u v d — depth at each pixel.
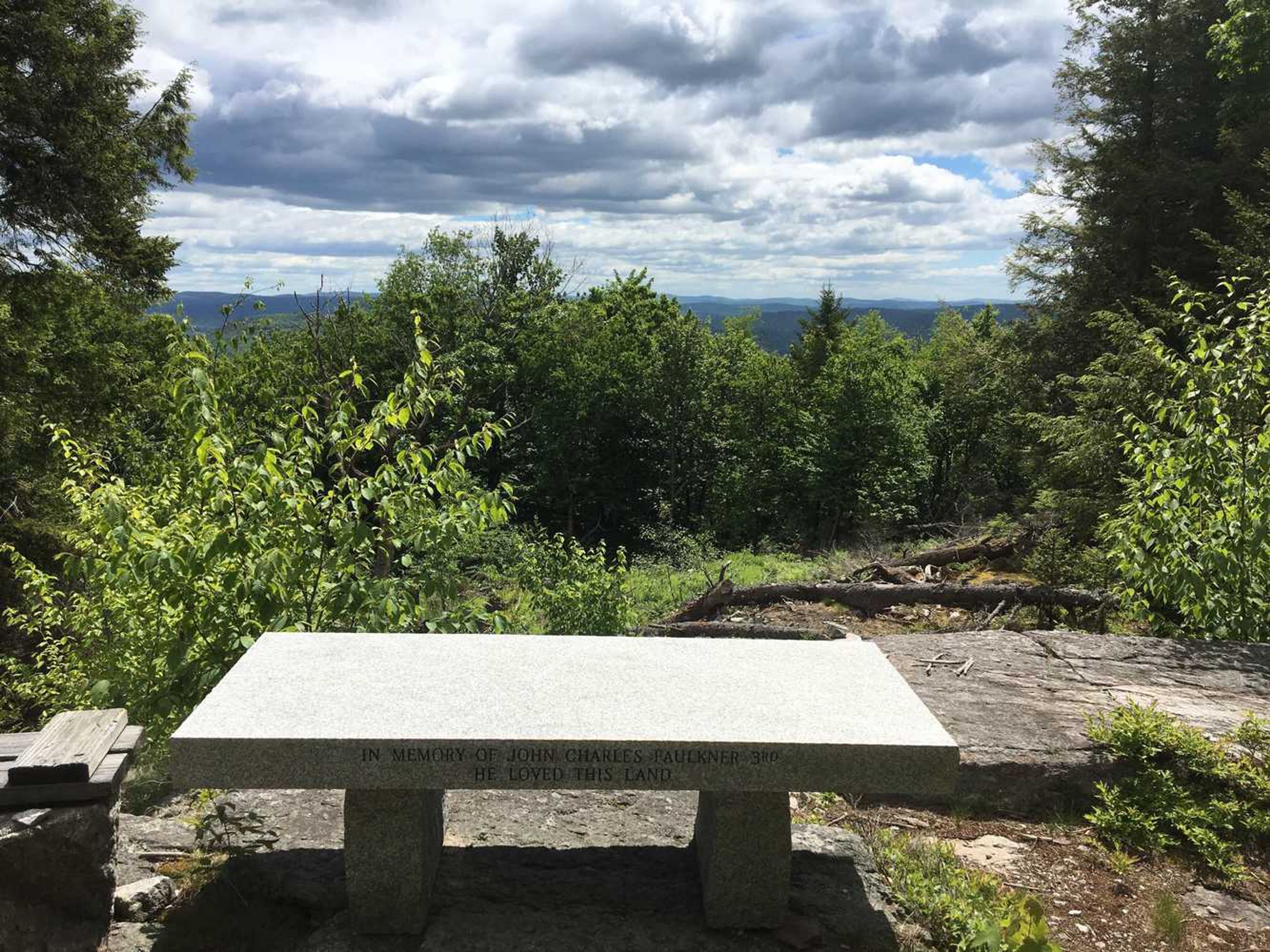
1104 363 15.23
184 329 6.20
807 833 4.19
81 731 3.52
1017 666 6.51
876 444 34.84
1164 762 5.01
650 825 4.30
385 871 3.24
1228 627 7.32
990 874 4.27
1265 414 7.20
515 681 3.56
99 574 5.68
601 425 38.75
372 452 8.67
